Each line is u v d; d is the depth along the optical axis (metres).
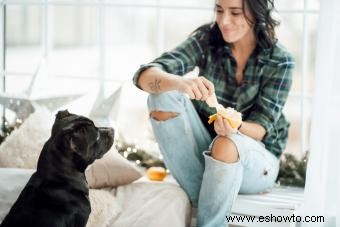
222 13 2.41
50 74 3.09
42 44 3.10
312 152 2.24
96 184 2.45
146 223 2.23
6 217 1.92
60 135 1.98
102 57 3.02
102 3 2.98
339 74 2.23
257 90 2.47
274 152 2.52
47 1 3.04
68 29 10.57
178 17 7.85
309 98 2.74
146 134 2.91
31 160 2.46
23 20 10.52
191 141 2.34
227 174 2.20
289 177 2.66
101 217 2.26
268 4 2.46
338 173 2.26
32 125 2.54
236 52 2.52
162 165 2.85
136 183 2.52
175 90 2.28
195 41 2.56
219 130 2.20
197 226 2.30
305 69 2.75
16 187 2.24
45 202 1.93
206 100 2.20
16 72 3.12
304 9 2.69
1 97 2.79
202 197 2.26
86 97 2.88
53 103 2.80
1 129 2.89
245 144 2.24
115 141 2.65
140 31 10.05
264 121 2.39
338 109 2.25
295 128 5.14
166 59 2.47
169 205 2.30
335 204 2.31
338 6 2.19
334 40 2.20
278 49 2.45
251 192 2.42
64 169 1.99
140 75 2.35
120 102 2.73
